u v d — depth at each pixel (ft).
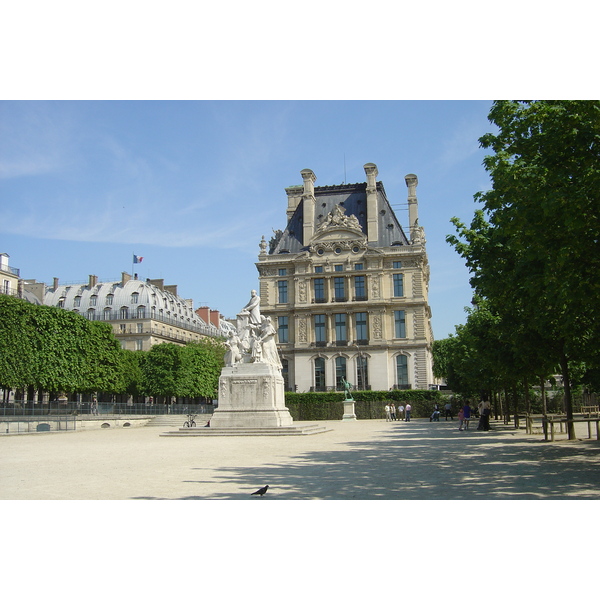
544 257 55.93
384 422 222.28
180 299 463.42
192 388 294.46
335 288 314.55
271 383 118.32
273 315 319.27
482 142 67.31
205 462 65.51
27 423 153.38
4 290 278.26
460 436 113.50
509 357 112.88
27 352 194.80
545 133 56.80
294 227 332.60
